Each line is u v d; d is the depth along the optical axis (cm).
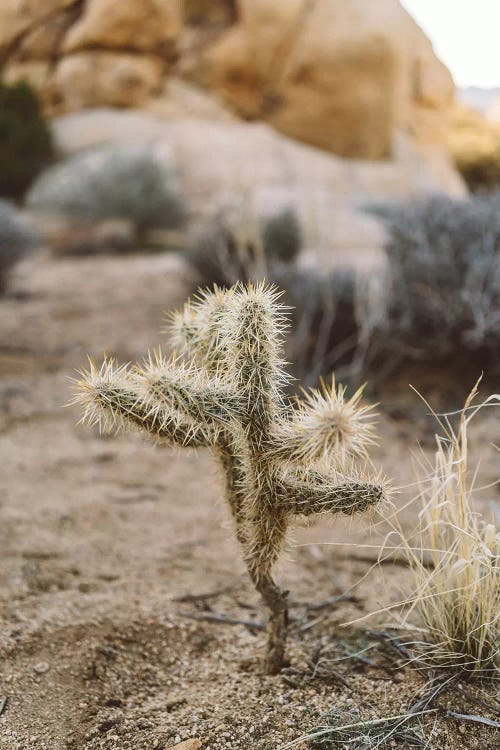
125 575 247
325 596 232
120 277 986
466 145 2573
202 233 794
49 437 411
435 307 518
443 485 184
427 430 416
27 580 237
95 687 183
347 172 1758
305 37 1900
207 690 181
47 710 172
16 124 1541
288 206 987
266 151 1673
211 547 274
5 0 1781
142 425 153
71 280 968
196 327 177
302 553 267
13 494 320
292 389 449
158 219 1496
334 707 168
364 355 509
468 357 530
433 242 539
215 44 1864
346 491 155
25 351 606
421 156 2020
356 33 1900
